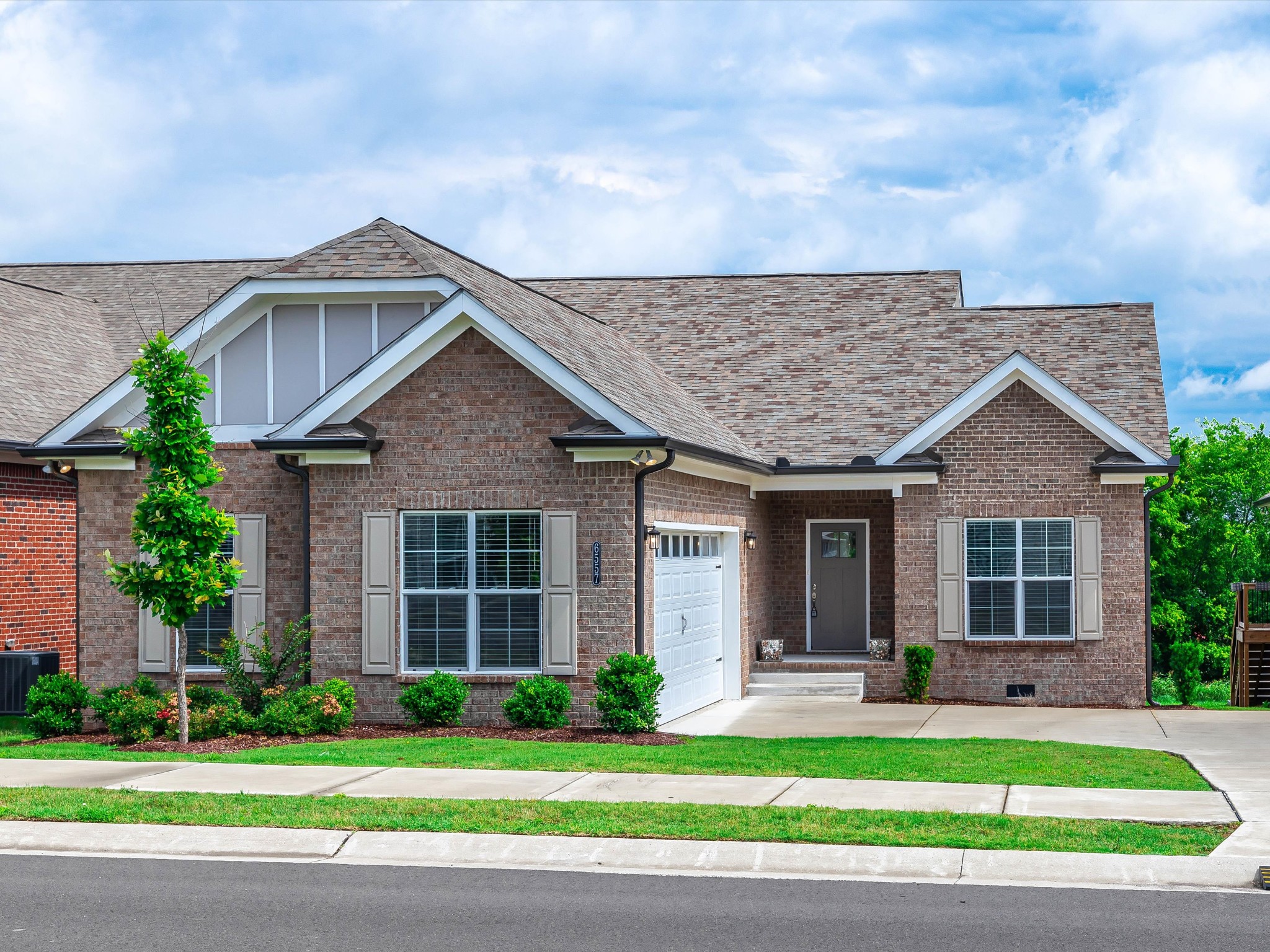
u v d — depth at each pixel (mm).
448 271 19031
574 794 12289
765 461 23109
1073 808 11656
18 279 29297
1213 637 41312
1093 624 22109
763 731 18125
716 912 8750
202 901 9023
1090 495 22203
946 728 18438
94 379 24281
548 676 17562
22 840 10789
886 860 9922
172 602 15992
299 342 19500
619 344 24438
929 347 26141
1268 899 9062
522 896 9164
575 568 17531
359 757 14586
